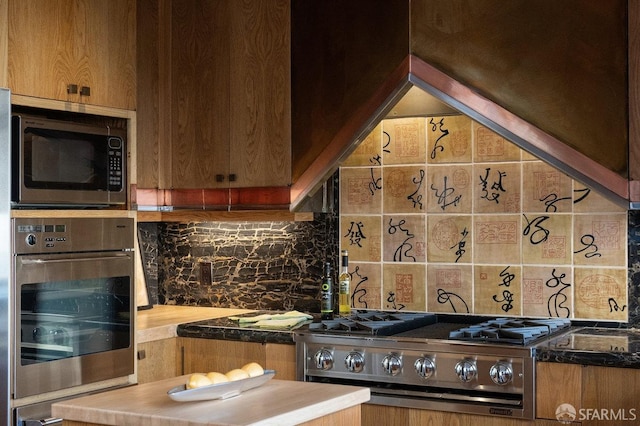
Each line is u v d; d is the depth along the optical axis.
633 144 3.29
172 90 4.39
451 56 3.60
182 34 4.36
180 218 4.55
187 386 2.61
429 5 3.63
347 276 4.24
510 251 3.96
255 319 4.11
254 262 4.63
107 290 3.79
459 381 3.40
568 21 3.39
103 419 2.51
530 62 3.46
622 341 3.38
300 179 4.02
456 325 4.00
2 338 3.27
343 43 3.87
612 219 3.74
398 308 4.22
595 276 3.78
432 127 4.14
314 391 2.73
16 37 3.45
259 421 2.32
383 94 3.75
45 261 3.47
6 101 3.29
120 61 3.93
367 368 3.61
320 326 3.84
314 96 3.96
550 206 3.88
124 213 3.93
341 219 4.36
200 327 4.07
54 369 3.53
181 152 4.38
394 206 4.23
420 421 3.50
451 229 4.10
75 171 3.68
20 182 3.42
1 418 3.27
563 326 3.73
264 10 4.11
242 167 4.19
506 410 3.30
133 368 3.91
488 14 3.53
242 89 4.19
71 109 3.69
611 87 3.32
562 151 3.42
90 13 3.78
